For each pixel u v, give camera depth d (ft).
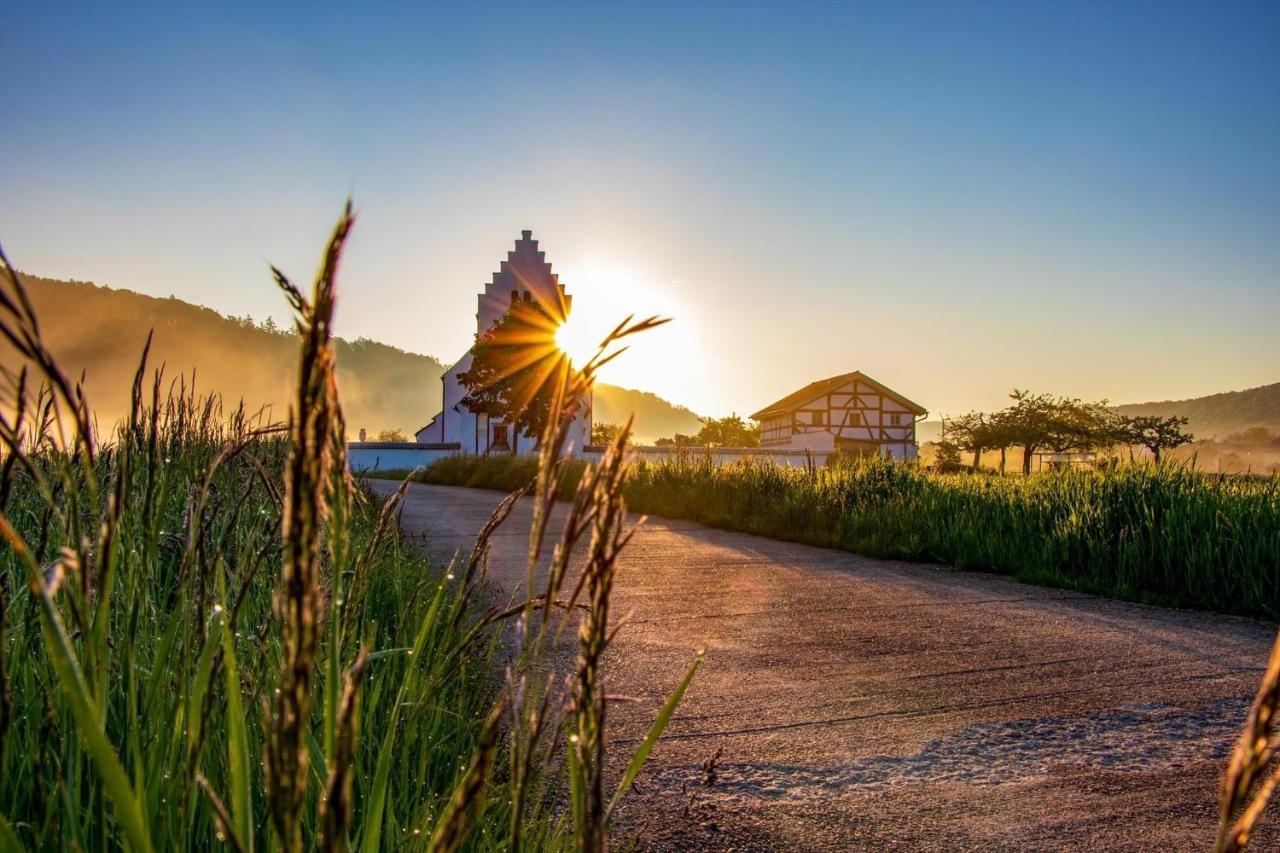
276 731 1.80
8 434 2.22
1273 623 18.31
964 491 31.91
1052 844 8.39
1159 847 8.34
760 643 16.12
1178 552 21.16
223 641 3.15
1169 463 27.99
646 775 9.84
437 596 4.64
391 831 4.98
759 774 9.93
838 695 12.91
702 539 33.30
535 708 2.58
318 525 1.79
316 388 1.75
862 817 8.89
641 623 17.67
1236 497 23.39
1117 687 13.44
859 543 29.60
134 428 3.63
